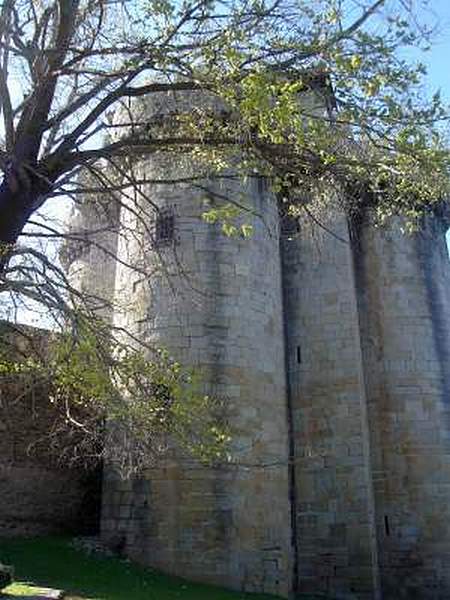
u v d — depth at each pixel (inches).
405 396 789.9
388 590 734.5
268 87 329.7
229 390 674.8
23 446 673.6
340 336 800.9
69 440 695.1
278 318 758.5
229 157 410.9
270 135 345.4
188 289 698.2
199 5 376.8
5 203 360.2
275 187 386.3
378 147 364.2
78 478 716.0
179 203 728.3
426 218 866.8
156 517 634.8
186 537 623.8
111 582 545.0
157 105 490.9
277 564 653.9
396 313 820.6
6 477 658.2
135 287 721.6
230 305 705.6
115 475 667.4
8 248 342.3
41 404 686.5
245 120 358.0
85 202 473.4
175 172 615.2
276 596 633.0
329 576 728.3
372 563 718.5
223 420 660.1
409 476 764.0
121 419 398.9
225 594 581.0
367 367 812.0
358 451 757.9
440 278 851.4
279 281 779.4
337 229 835.4
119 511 653.3
